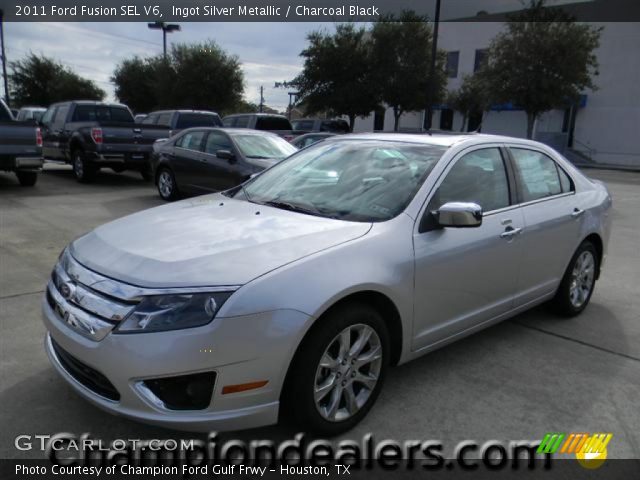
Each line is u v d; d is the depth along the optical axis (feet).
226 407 8.54
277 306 8.62
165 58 112.27
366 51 97.14
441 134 14.30
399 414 10.82
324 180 12.90
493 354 13.76
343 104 97.25
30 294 16.61
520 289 13.96
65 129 46.78
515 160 14.12
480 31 117.60
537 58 80.84
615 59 99.45
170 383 8.34
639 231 31.01
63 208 31.89
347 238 10.11
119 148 42.29
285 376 8.91
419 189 11.53
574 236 15.51
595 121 103.30
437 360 13.34
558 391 11.94
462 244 11.74
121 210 31.91
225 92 109.81
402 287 10.45
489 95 86.94
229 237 9.95
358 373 10.15
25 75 163.32
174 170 34.94
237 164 30.35
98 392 9.02
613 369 13.10
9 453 9.27
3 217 28.37
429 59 95.71
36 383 11.40
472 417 10.80
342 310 9.50
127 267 9.04
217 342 8.27
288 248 9.55
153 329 8.28
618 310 17.46
